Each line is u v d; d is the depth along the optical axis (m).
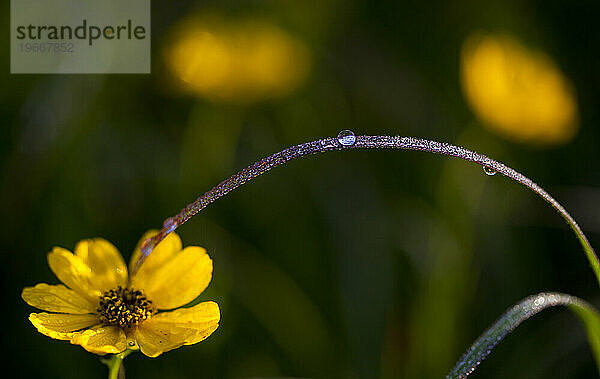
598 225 0.56
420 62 0.64
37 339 0.51
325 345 0.52
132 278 0.42
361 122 0.61
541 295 0.41
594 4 0.65
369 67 0.63
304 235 0.55
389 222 0.55
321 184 0.57
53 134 0.54
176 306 0.42
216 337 0.52
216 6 0.61
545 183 0.59
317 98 0.61
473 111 0.58
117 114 0.58
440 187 0.55
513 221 0.56
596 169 0.60
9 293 0.52
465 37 0.64
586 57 0.64
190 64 0.58
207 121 0.58
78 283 0.42
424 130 0.61
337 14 0.64
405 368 0.51
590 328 0.42
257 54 0.58
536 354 0.52
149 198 0.55
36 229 0.53
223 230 0.55
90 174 0.54
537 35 0.65
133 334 0.41
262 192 0.56
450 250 0.53
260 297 0.53
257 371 0.52
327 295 0.54
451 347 0.51
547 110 0.57
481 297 0.54
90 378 0.50
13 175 0.53
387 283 0.54
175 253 0.43
